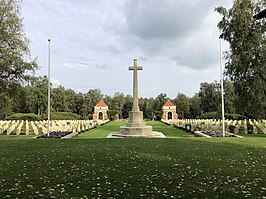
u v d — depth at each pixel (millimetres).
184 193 6082
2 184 6891
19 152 12391
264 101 27000
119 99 98688
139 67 26109
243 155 11398
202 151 12453
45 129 26438
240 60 27922
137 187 6570
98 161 9977
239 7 28344
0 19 24656
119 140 17016
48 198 5801
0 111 29875
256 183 6848
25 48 25688
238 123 33250
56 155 11391
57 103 81375
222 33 29562
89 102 91812
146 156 11023
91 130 34312
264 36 28031
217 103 74188
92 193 6121
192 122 36156
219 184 6777
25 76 26062
